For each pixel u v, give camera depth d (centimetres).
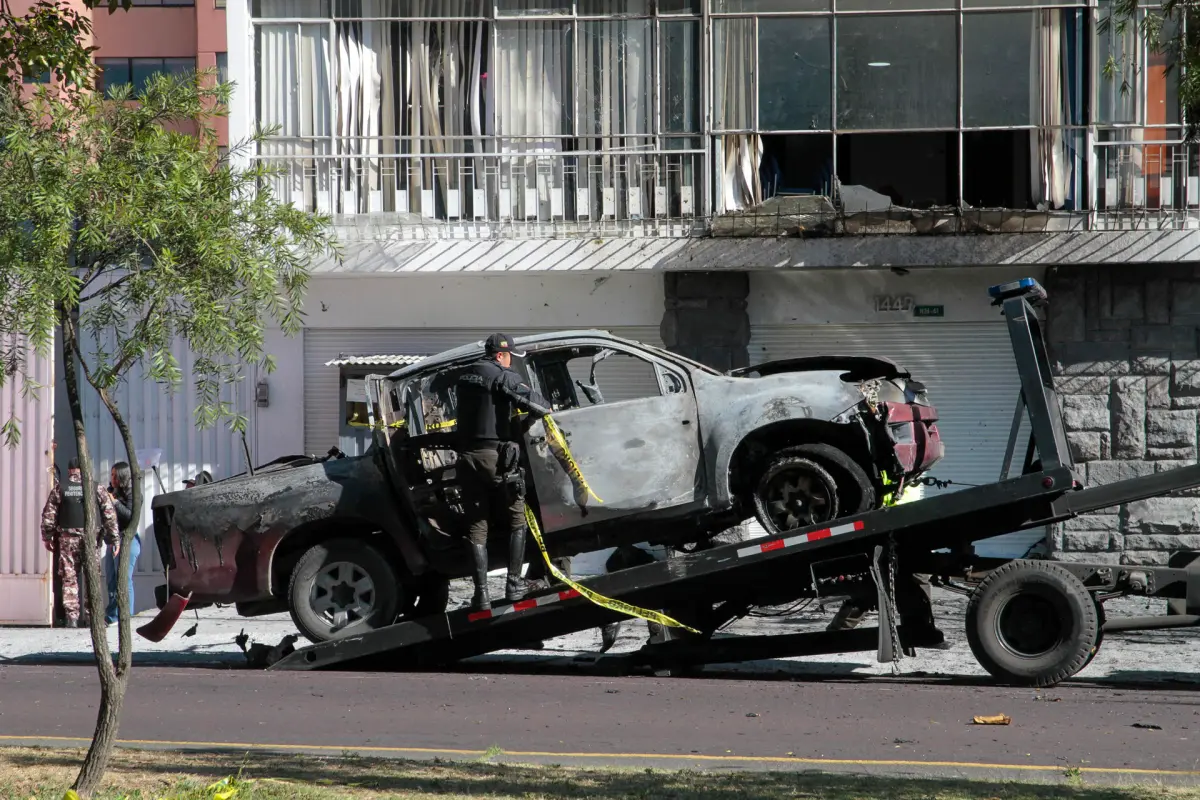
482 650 3625
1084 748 2589
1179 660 3784
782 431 3556
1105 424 5584
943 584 3581
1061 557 5562
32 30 3400
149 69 9431
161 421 5750
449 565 3681
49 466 4912
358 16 5759
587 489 3394
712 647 3559
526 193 5709
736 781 2216
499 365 3406
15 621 4891
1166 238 5438
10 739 2686
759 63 5662
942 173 5694
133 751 2523
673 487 3497
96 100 2298
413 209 5744
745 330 5731
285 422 5788
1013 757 2508
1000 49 5600
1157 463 5556
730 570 3397
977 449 5703
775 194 5709
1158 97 5591
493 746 2623
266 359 2286
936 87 5622
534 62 5750
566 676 3600
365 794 2089
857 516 3312
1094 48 5547
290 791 2088
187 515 3769
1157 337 5566
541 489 3484
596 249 5606
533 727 2838
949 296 5703
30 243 2086
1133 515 5534
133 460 2186
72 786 2091
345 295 5803
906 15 5616
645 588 3438
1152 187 5578
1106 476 5578
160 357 2131
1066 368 5600
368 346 5822
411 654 3659
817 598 3506
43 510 4869
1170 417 5550
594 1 5731
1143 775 2327
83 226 2123
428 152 5759
